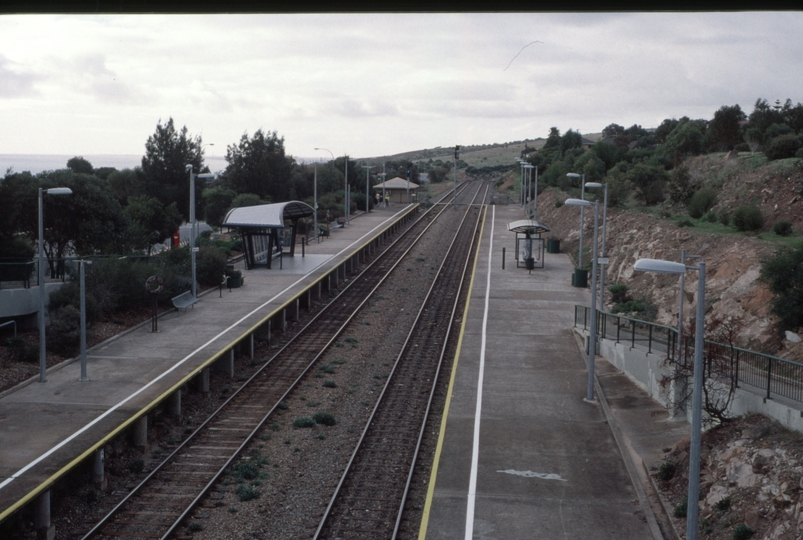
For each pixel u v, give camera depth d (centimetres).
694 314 2694
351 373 2678
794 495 1223
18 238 3044
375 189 10006
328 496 1647
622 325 2644
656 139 10888
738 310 2497
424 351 2975
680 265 1171
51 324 2464
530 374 2483
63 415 1912
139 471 1798
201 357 2489
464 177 16825
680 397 1941
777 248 2811
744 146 5303
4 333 2539
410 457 1870
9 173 3262
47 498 1480
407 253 5500
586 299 3719
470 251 5519
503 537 1370
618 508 1496
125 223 4231
